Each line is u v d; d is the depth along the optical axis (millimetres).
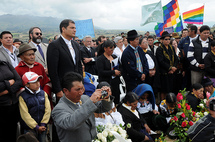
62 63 3408
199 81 5676
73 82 1879
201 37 5582
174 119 3736
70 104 1986
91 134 2064
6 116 3158
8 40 4031
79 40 9820
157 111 4289
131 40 4883
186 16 8664
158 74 5582
